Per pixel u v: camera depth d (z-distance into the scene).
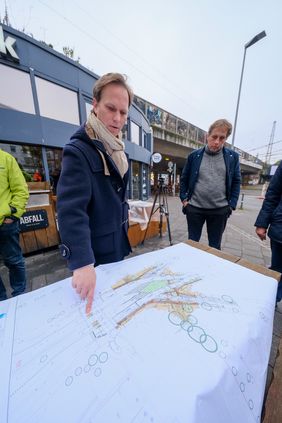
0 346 0.40
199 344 0.39
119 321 0.46
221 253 0.86
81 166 0.68
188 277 0.64
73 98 4.45
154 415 0.28
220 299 0.53
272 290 0.58
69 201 0.65
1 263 2.26
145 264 0.74
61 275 2.00
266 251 2.89
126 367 0.35
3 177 1.33
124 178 0.90
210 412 0.29
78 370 0.35
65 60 4.12
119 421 0.28
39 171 3.98
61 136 4.16
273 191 1.36
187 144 13.79
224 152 1.64
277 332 1.25
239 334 0.42
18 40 3.35
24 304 0.53
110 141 0.77
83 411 0.29
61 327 0.45
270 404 0.46
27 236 2.40
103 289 0.58
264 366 0.40
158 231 3.40
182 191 1.93
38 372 0.35
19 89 3.49
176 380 0.32
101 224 0.81
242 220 5.32
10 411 0.29
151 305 0.50
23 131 3.55
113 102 0.74
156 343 0.39
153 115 10.68
